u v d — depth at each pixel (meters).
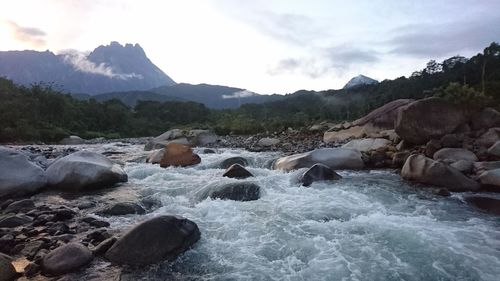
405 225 7.15
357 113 64.56
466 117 14.31
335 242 6.33
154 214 8.09
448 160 11.82
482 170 10.71
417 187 10.34
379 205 8.58
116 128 64.25
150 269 5.37
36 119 43.59
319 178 11.00
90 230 6.89
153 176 12.48
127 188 10.70
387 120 20.06
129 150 23.72
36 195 9.70
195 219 7.63
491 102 17.88
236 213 7.95
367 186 10.44
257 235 6.71
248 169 13.04
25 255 5.70
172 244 5.82
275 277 5.18
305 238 6.51
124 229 6.94
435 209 8.39
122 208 8.13
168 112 85.38
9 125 36.91
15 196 9.33
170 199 9.41
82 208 8.51
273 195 9.41
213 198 9.17
